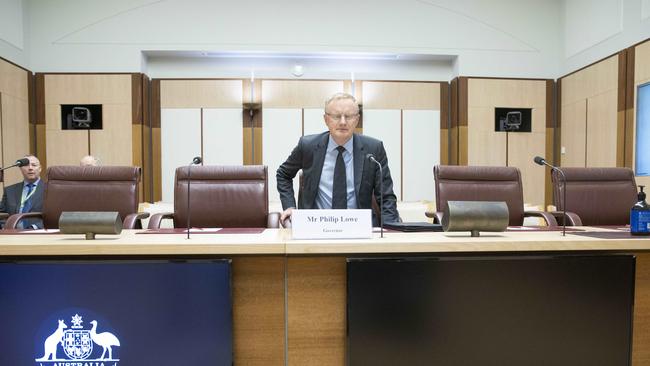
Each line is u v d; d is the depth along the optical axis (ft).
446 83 18.95
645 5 14.02
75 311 3.97
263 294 4.22
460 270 4.05
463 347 4.09
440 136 18.98
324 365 4.26
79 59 17.28
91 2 17.24
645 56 13.87
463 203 4.43
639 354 4.55
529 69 18.52
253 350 4.24
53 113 17.24
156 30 17.44
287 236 4.56
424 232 4.94
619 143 14.89
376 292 4.00
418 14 18.12
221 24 17.61
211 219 7.84
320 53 18.08
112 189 8.18
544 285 4.15
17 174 16.14
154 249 3.92
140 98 17.37
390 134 18.84
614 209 8.52
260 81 18.43
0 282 3.95
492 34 18.35
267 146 18.52
